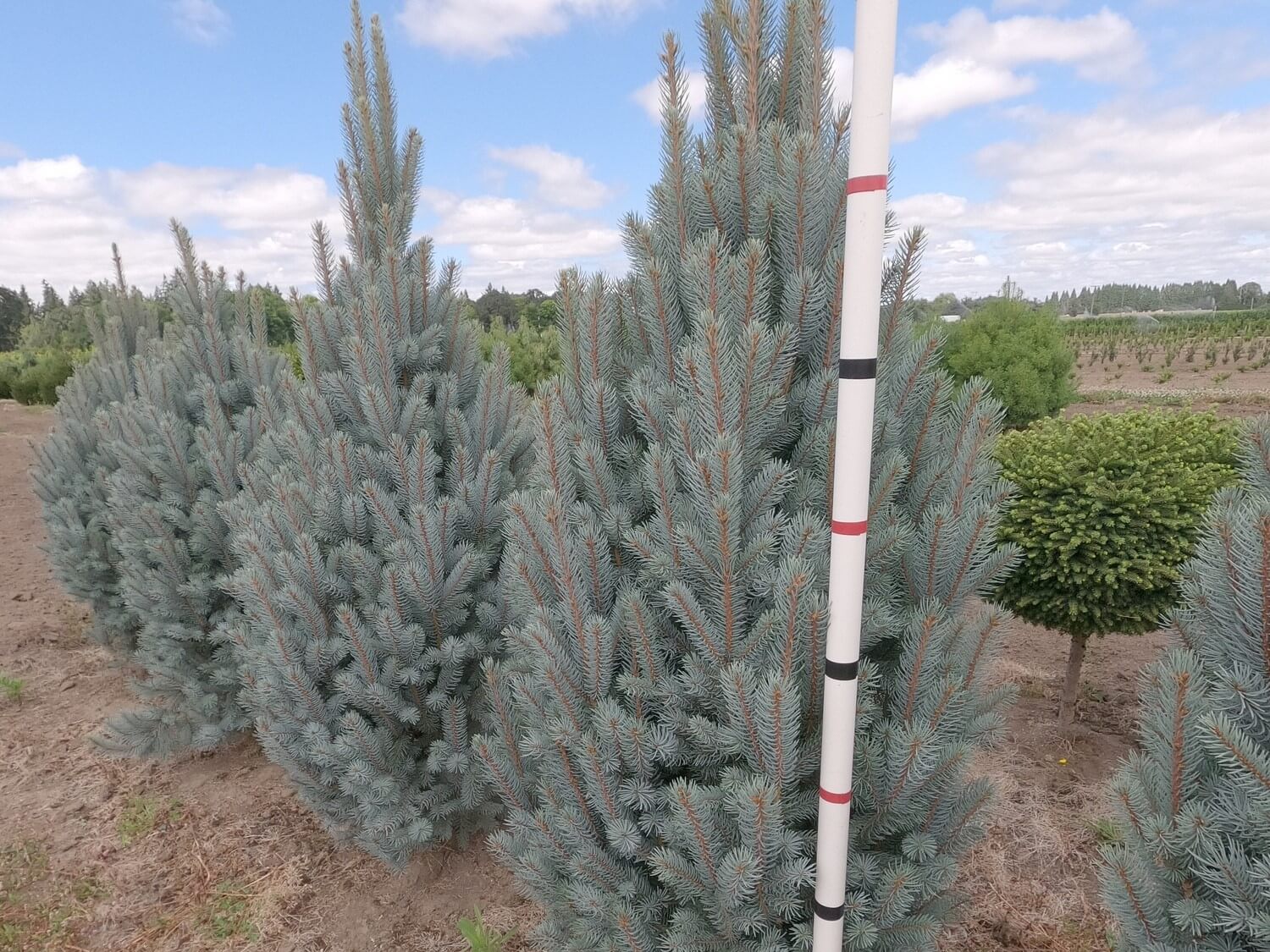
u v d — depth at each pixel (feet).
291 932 9.61
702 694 5.39
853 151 4.32
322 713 8.88
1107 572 10.78
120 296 20.17
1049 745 12.67
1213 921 4.37
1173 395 68.54
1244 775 4.28
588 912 5.73
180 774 13.16
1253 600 4.59
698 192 5.91
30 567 24.22
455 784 9.66
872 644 5.51
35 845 11.32
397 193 11.19
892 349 5.86
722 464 4.97
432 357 10.36
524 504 6.07
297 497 9.27
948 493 5.86
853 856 5.38
